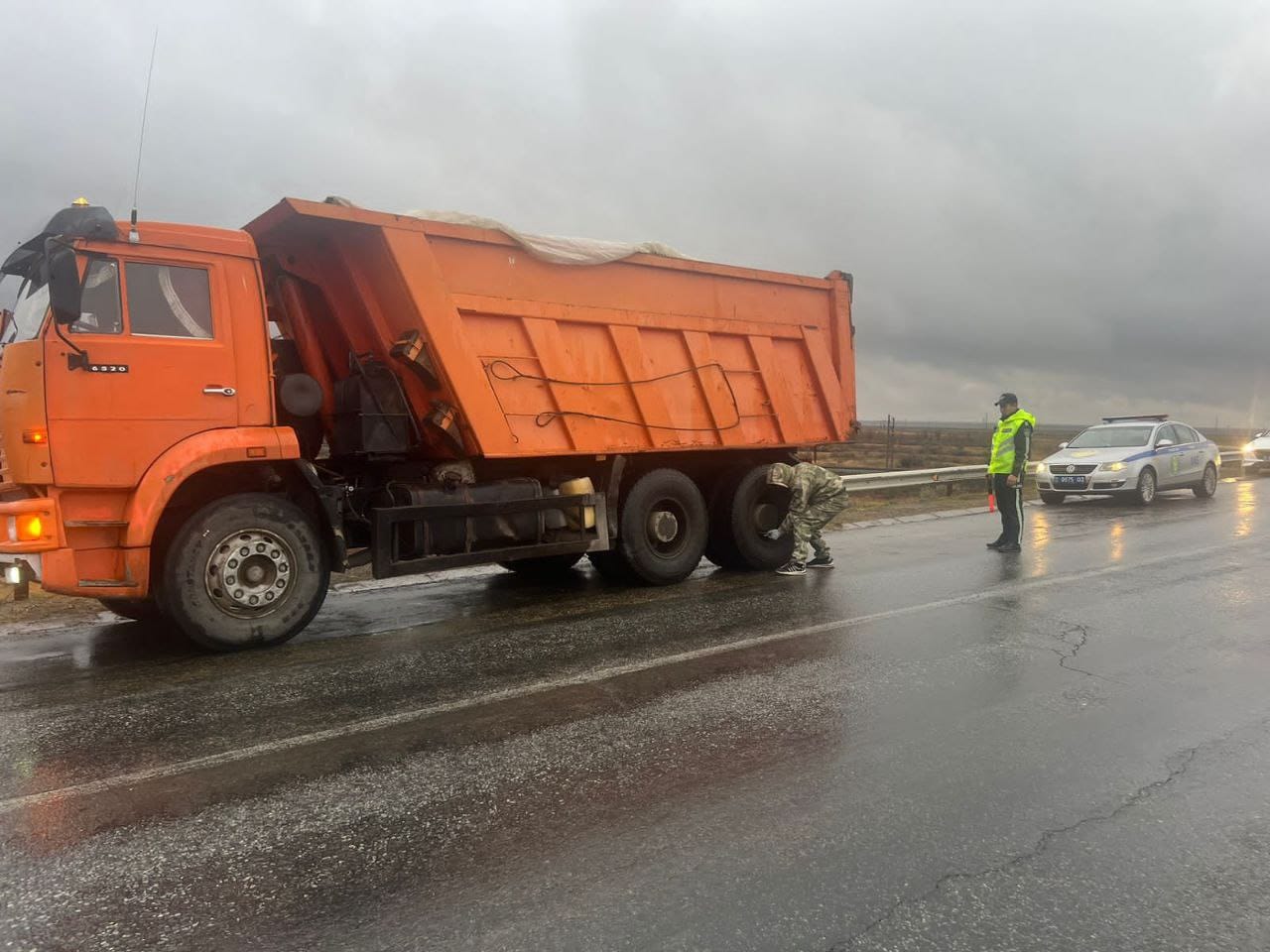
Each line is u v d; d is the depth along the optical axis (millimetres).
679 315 8984
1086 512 15742
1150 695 4969
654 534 8734
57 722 4664
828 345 10477
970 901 2859
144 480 5820
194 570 5930
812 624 6812
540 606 7762
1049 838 3291
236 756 4156
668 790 3717
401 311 7254
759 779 3822
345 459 7680
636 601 7926
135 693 5180
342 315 7602
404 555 7102
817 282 10273
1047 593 7953
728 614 7242
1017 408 10727
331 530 6648
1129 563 9570
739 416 9477
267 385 6387
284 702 4973
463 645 6305
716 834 3318
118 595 5766
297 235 7230
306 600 6359
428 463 7938
